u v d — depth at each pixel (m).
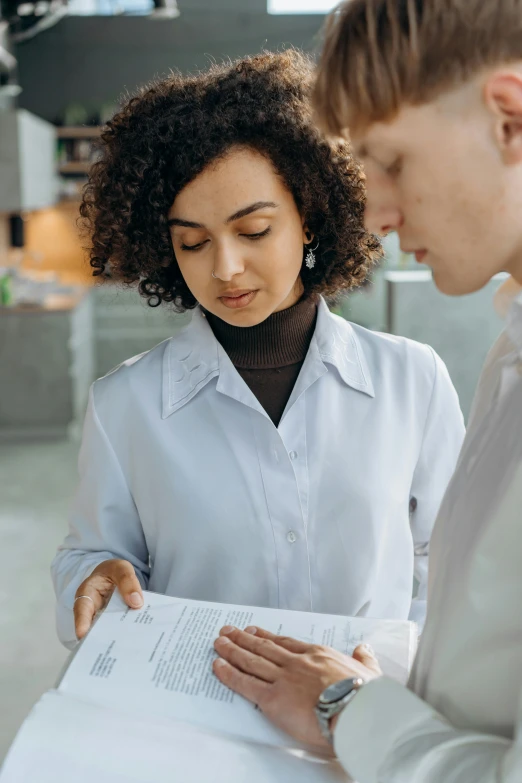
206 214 1.00
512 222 0.62
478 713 0.66
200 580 1.15
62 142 7.24
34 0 5.26
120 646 0.88
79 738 0.71
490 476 0.67
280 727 0.76
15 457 5.09
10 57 5.80
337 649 0.89
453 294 0.69
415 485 1.25
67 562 1.19
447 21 0.58
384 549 1.17
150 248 1.12
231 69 1.06
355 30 0.62
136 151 1.04
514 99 0.58
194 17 7.31
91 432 1.18
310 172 1.03
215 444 1.13
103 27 7.25
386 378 1.20
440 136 0.61
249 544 1.12
